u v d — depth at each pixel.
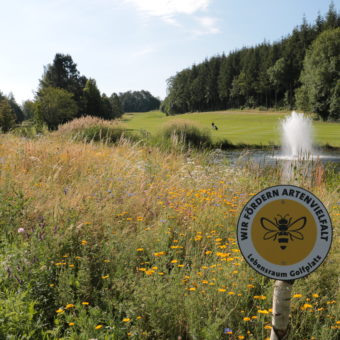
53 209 4.36
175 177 6.57
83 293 2.97
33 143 8.44
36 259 3.17
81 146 8.73
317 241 1.75
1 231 3.91
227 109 124.31
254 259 1.79
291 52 96.94
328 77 59.53
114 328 2.52
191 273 3.11
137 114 162.50
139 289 2.78
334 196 6.05
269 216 1.77
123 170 6.72
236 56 125.69
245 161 8.68
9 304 2.63
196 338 2.48
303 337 2.64
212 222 4.43
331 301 2.95
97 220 4.23
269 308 2.81
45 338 2.53
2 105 49.59
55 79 78.25
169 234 3.92
